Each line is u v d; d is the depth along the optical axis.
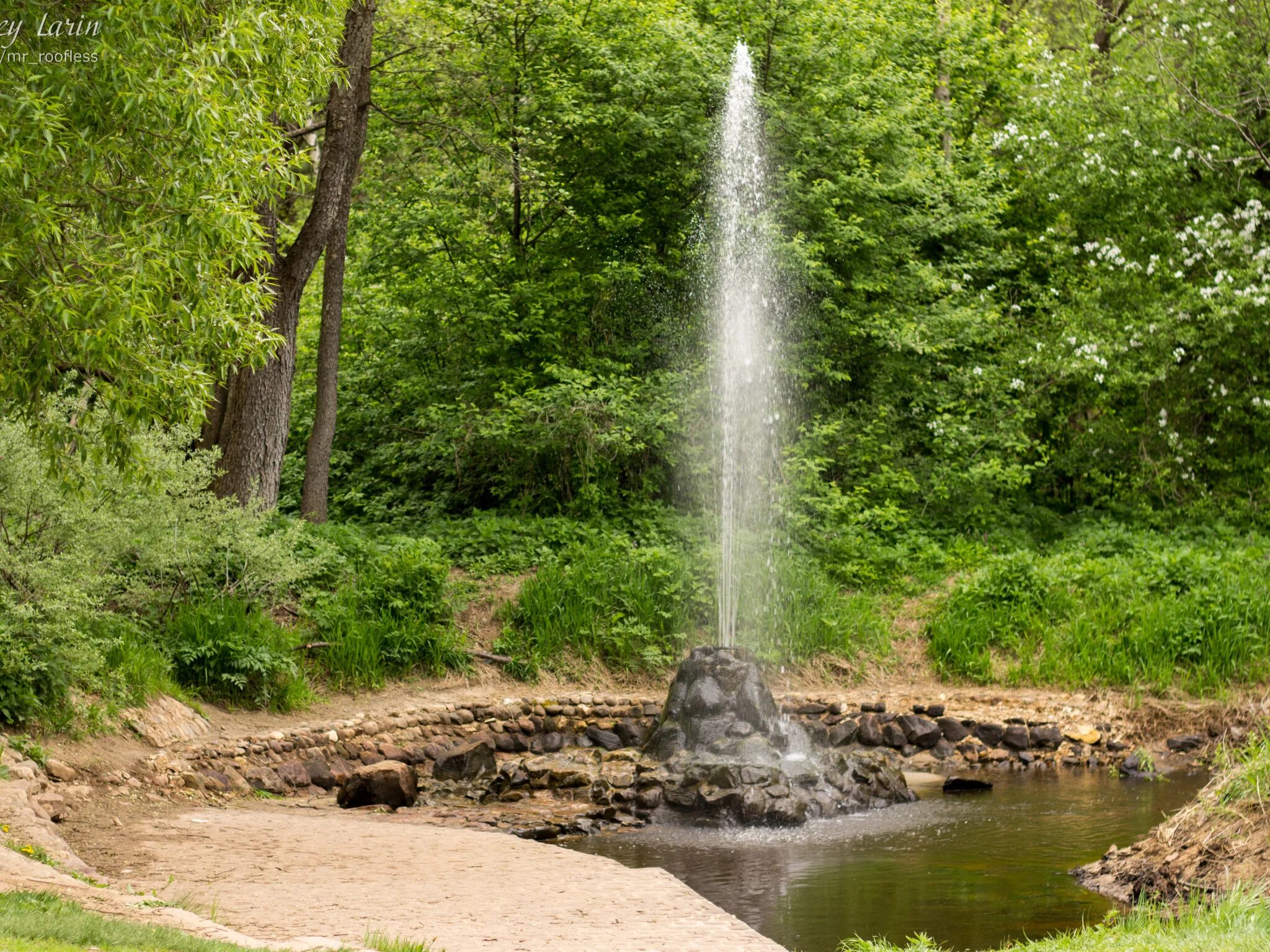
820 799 10.44
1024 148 21.36
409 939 5.67
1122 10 25.25
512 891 7.01
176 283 8.25
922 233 19.89
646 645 15.24
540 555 16.42
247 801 10.41
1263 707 13.00
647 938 5.94
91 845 7.85
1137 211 20.41
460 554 16.69
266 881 7.03
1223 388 18.86
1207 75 20.30
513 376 18.98
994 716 13.84
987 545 18.22
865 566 17.14
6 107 7.15
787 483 18.06
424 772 12.14
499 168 19.02
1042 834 9.44
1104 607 15.48
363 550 15.53
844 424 19.17
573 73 19.14
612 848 9.14
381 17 17.95
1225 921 5.84
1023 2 28.69
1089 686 14.52
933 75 22.94
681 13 19.53
